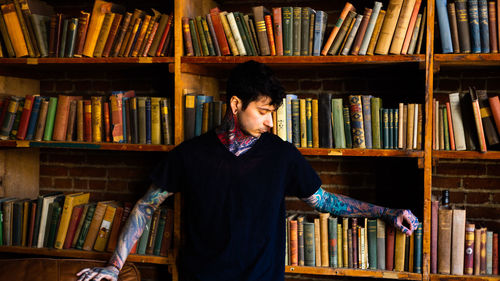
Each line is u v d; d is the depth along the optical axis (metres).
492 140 1.91
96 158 2.82
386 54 2.00
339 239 2.13
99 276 1.85
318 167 2.56
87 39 2.28
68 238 2.41
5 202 2.46
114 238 2.36
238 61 2.11
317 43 2.06
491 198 2.34
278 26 2.08
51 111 2.39
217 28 2.14
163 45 2.23
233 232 1.80
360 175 2.50
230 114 1.83
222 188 1.82
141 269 2.80
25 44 2.34
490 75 2.29
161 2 2.61
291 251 2.17
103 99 2.37
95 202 2.71
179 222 2.22
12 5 2.34
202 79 2.42
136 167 2.77
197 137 1.93
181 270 1.96
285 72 2.54
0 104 2.42
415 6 1.96
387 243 2.07
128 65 2.39
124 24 2.25
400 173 2.42
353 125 2.06
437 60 1.93
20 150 2.74
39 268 2.02
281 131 2.12
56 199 2.49
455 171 2.38
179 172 1.91
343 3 2.43
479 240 2.01
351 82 2.46
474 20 1.90
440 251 2.01
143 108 2.27
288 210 2.60
